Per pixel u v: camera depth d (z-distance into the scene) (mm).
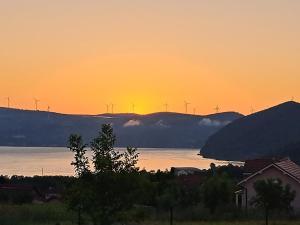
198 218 41219
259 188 43000
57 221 39062
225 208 44344
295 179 49812
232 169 96000
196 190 47375
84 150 23516
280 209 43031
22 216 41031
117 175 22875
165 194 44031
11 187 73875
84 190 22797
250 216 41938
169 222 37844
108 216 23016
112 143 23609
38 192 73188
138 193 23219
